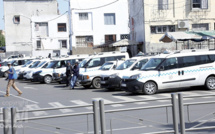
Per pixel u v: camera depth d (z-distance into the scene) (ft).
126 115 26.00
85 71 78.48
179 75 58.29
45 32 204.44
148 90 57.47
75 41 173.88
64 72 91.04
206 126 27.37
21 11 225.76
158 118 26.76
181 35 91.81
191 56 59.31
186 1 119.96
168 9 119.75
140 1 124.57
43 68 98.68
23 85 94.38
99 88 74.08
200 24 121.39
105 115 25.40
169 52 61.93
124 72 65.82
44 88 82.07
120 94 61.41
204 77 59.31
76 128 24.98
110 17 177.68
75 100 56.24
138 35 130.93
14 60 130.41
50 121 24.38
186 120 26.86
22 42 224.12
